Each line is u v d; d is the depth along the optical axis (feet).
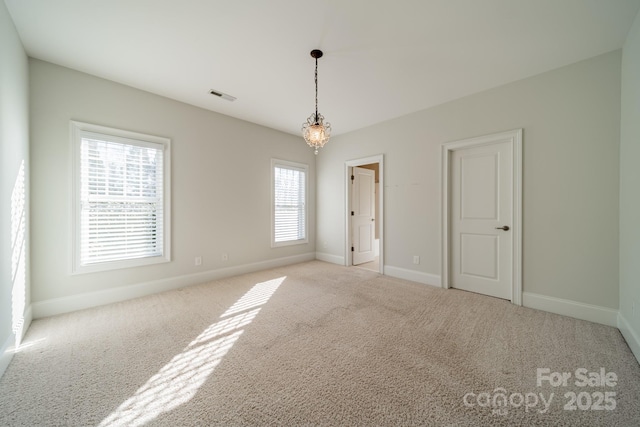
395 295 10.50
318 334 7.25
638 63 6.34
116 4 6.07
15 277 6.57
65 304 8.75
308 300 9.93
